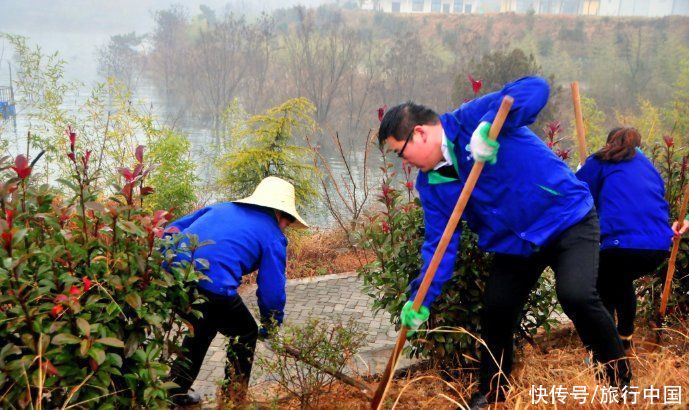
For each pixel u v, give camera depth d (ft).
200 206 27.55
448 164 8.77
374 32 247.09
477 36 169.27
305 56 158.81
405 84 146.51
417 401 10.73
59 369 7.12
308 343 10.40
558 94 83.82
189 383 10.52
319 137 111.86
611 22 217.97
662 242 10.66
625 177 10.75
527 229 8.75
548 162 8.59
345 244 26.35
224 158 23.99
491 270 9.75
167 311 8.31
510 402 9.12
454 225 8.16
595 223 8.76
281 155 22.52
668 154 13.55
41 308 7.05
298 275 22.67
